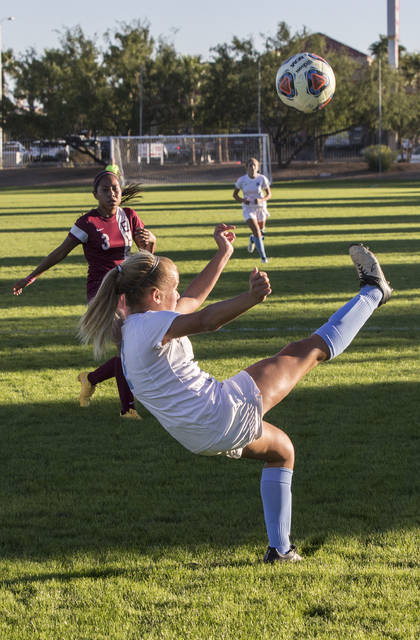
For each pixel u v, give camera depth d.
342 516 4.16
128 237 6.20
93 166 62.44
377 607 3.22
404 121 61.66
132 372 3.29
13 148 65.94
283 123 61.25
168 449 5.30
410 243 17.25
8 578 3.56
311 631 3.04
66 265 15.18
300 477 4.72
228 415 3.24
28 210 30.75
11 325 9.52
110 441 5.48
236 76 61.84
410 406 6.09
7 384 6.95
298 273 13.20
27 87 62.19
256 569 3.57
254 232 14.55
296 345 3.54
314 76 8.29
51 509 4.34
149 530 4.04
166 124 65.06
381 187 44.19
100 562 3.70
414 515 4.14
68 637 3.06
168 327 3.16
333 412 5.98
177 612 3.21
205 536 3.95
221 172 55.16
